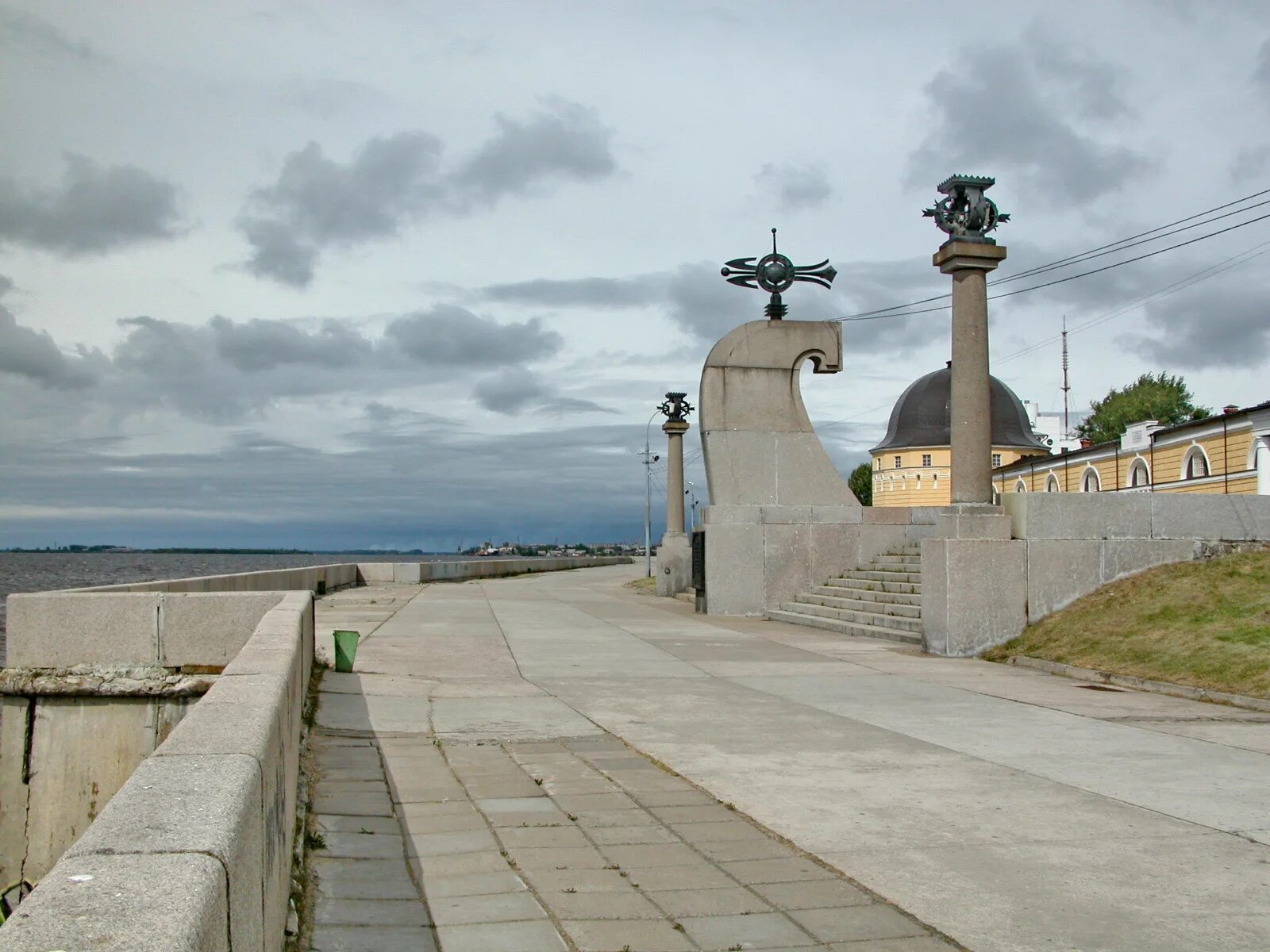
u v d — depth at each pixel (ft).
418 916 16.70
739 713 36.65
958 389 57.26
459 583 144.66
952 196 57.11
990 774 27.40
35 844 39.47
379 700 37.93
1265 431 122.72
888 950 15.60
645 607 91.45
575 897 17.69
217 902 6.48
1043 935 16.25
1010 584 55.16
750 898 17.79
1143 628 49.49
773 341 84.38
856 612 69.36
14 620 39.83
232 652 40.57
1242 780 26.78
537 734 32.42
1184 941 16.08
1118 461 161.79
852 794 25.11
